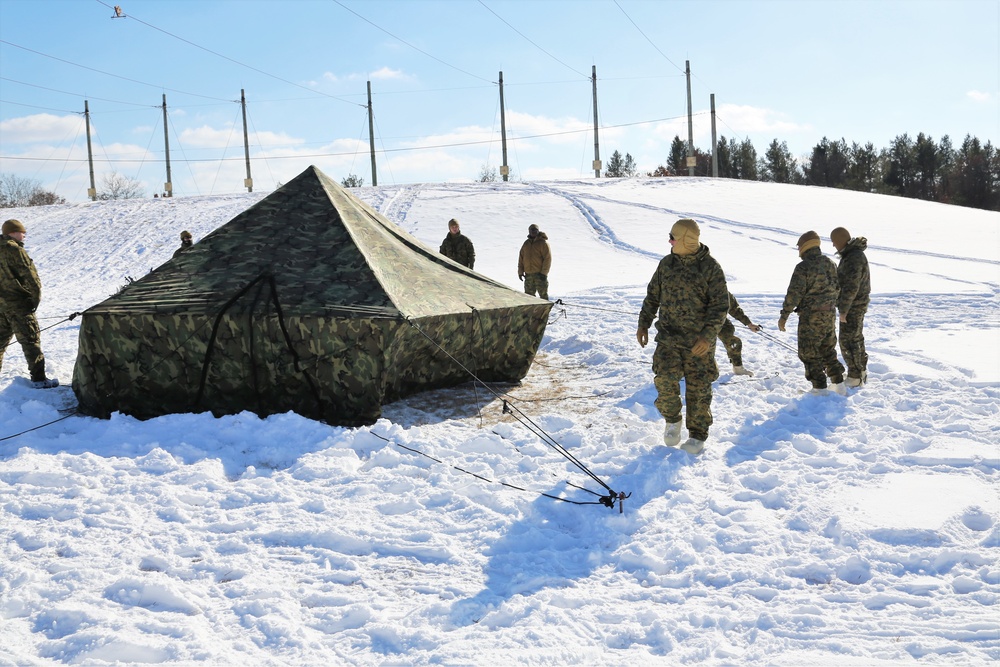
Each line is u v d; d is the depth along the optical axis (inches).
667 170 3410.4
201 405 294.0
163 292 298.2
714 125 2111.2
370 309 281.9
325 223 331.3
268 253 314.7
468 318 318.7
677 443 249.3
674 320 241.8
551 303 360.5
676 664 135.0
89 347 295.1
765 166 3661.4
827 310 300.8
